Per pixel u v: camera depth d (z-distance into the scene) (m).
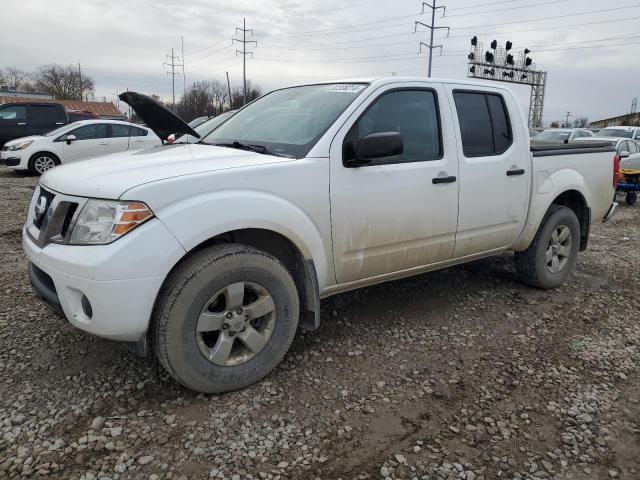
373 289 4.77
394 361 3.42
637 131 18.59
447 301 4.55
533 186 4.50
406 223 3.60
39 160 12.86
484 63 39.09
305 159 3.12
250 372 2.98
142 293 2.55
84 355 3.31
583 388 3.14
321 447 2.53
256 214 2.84
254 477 2.31
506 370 3.34
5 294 4.34
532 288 4.98
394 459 2.46
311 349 3.54
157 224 2.56
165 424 2.65
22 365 3.16
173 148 3.53
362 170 3.34
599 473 2.42
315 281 3.19
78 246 2.58
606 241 7.45
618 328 4.09
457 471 2.39
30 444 2.45
